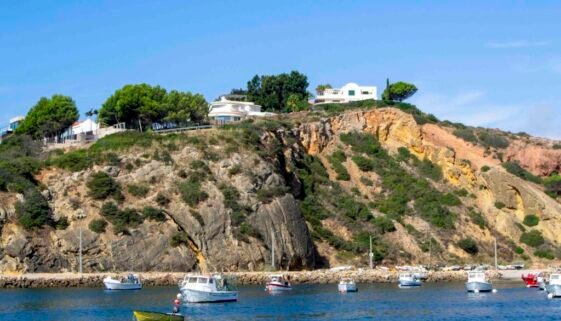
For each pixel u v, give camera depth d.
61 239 119.88
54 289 108.19
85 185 128.75
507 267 146.00
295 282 125.56
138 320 72.88
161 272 119.38
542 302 100.62
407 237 151.50
